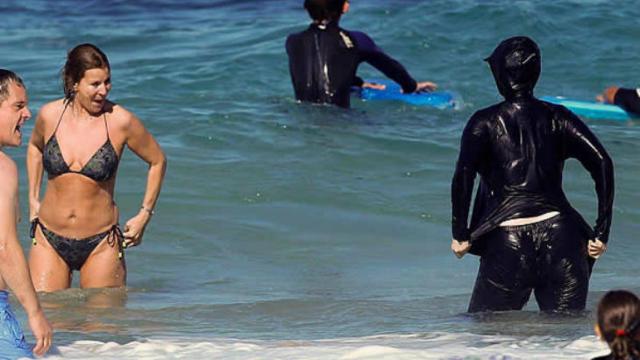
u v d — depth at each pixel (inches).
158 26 2694.4
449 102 2041.1
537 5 2518.5
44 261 1208.8
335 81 1977.1
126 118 1195.3
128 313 1136.8
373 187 1621.6
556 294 1069.1
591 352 903.1
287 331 1065.5
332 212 1541.6
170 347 933.8
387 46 2390.5
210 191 1590.8
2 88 890.7
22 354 853.8
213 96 2060.8
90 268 1217.4
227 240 1450.5
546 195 1067.9
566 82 2225.6
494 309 1081.4
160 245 1425.9
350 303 1183.6
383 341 972.6
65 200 1198.3
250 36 2529.5
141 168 1646.2
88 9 2901.1
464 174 1067.9
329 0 1984.5
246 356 897.5
